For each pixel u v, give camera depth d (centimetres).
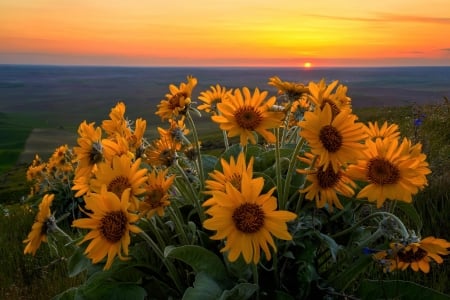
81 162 47
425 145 108
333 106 44
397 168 41
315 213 48
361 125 38
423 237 66
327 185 42
